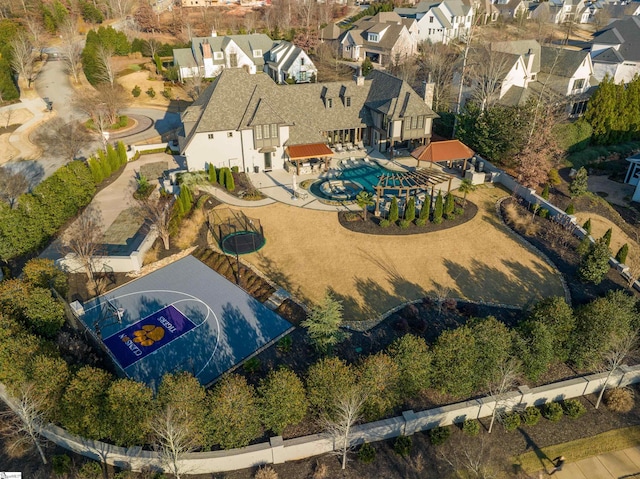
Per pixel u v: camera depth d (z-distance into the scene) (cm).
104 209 5141
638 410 2942
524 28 14100
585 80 8406
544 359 2883
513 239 4534
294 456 2580
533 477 2544
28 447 2612
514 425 2759
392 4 15062
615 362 2869
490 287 3903
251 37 10569
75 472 2480
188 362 3173
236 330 3456
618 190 5941
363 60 11681
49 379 2598
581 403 2980
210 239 4578
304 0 15425
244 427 2466
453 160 5691
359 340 3328
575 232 4566
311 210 5031
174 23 13638
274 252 4362
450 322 3500
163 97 9181
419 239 4519
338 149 6456
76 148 6506
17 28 9725
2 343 2780
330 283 3941
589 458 2658
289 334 3412
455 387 2772
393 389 2694
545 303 3231
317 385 2631
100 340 3350
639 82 6819
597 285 3919
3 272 3981
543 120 5741
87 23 12719
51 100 8300
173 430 2242
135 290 3897
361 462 2577
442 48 10581
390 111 5928
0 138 6900
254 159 5844
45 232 4475
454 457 2622
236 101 5716
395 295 3797
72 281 3994
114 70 9125
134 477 2470
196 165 5706
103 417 2475
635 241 4834
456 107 8250
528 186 5241
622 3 16312
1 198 5141
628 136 6975
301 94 6234
